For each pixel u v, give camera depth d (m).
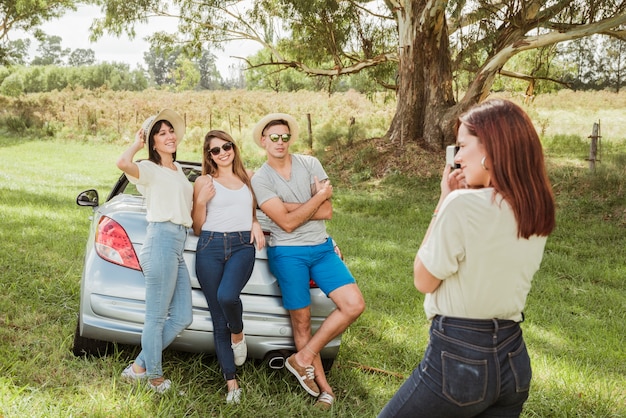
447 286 1.97
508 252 1.90
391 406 2.05
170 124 3.62
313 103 35.47
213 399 3.55
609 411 3.85
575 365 4.60
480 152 1.96
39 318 4.62
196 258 3.59
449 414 1.96
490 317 1.95
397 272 7.34
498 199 1.89
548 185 1.94
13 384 3.37
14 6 37.78
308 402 3.70
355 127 20.95
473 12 16.23
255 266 3.82
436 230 1.93
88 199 5.03
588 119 27.67
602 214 12.30
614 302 6.83
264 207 3.64
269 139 3.72
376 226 10.95
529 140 1.91
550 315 6.15
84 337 3.80
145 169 3.44
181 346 3.72
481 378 1.91
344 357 4.47
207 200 3.58
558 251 9.62
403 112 18.42
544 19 15.79
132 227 3.75
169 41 21.88
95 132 29.03
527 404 3.88
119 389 3.49
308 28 21.03
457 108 17.34
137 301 3.61
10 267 5.89
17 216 8.87
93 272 3.67
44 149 23.95
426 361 1.99
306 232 3.71
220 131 3.67
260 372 3.97
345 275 3.74
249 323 3.71
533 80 20.03
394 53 19.95
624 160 15.32
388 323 5.32
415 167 16.83
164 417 3.16
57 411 3.10
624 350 5.17
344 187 16.47
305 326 3.71
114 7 20.88
